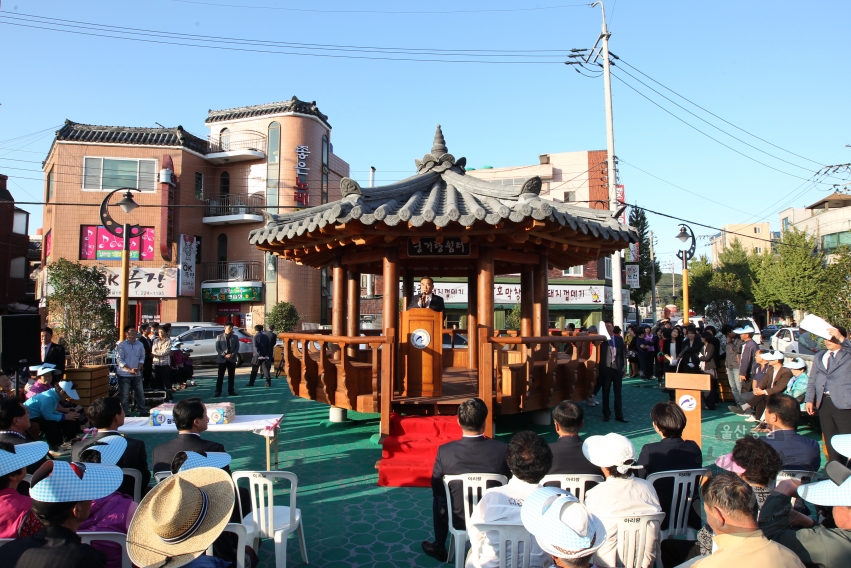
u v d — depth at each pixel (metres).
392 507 5.05
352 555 4.08
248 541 3.48
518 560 2.87
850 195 36.25
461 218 5.94
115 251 23.19
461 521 3.65
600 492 3.05
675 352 11.38
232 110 26.44
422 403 6.54
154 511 2.50
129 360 9.46
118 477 2.61
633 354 15.06
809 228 33.88
